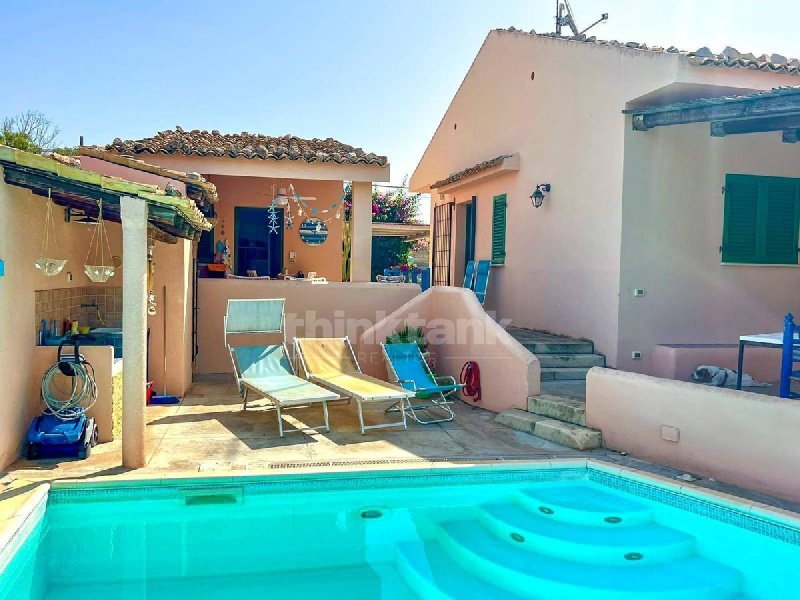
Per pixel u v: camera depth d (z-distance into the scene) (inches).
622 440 284.8
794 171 396.5
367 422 332.8
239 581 193.2
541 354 385.4
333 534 225.6
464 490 256.8
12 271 241.1
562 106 428.5
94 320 364.8
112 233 365.1
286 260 581.6
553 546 210.7
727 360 368.5
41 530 212.4
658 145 371.6
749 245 390.6
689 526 227.9
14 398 247.3
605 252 381.7
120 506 228.1
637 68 353.7
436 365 427.8
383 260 1006.4
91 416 278.2
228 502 237.0
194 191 386.0
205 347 450.9
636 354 372.8
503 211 517.3
